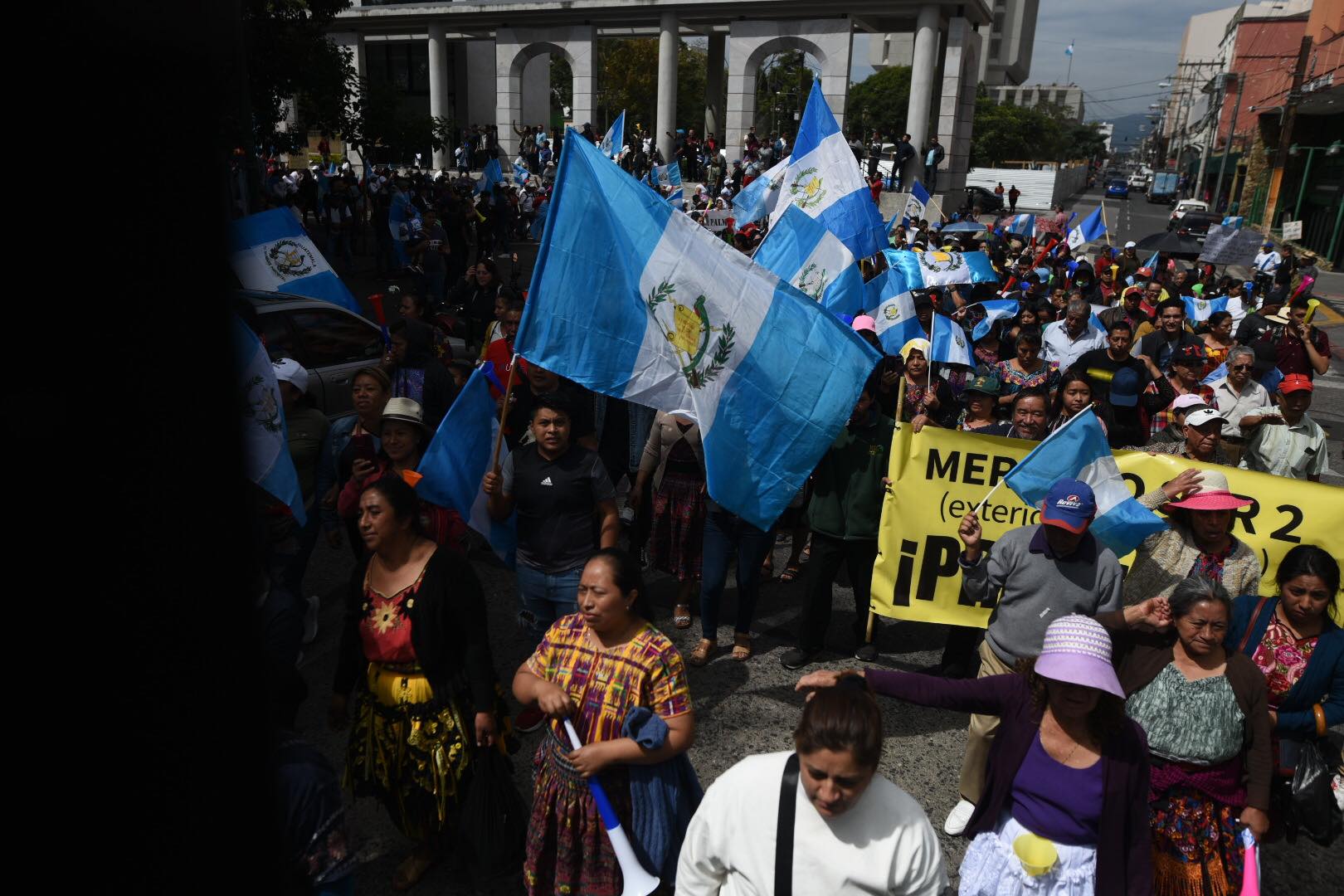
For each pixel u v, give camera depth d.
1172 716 3.21
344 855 2.34
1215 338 9.58
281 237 7.12
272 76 11.19
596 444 5.69
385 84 14.88
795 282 6.41
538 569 4.41
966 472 5.15
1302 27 70.06
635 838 2.93
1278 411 6.89
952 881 3.80
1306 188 42.28
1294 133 44.22
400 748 3.32
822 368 4.29
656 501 5.60
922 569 5.25
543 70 45.91
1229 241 16.09
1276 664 3.39
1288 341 9.23
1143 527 4.01
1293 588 3.33
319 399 7.39
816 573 5.30
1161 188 73.56
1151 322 10.15
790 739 4.72
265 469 4.17
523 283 20.20
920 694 2.87
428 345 6.61
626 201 4.04
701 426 4.25
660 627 5.82
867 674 2.88
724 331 4.20
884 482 5.21
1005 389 7.74
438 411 6.47
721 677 5.28
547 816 3.07
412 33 40.84
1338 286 28.81
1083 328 8.88
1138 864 2.80
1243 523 4.82
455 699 3.33
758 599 6.34
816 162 7.26
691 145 32.94
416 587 3.26
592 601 2.95
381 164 24.02
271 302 7.28
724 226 16.88
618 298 4.08
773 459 4.34
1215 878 3.21
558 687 3.02
